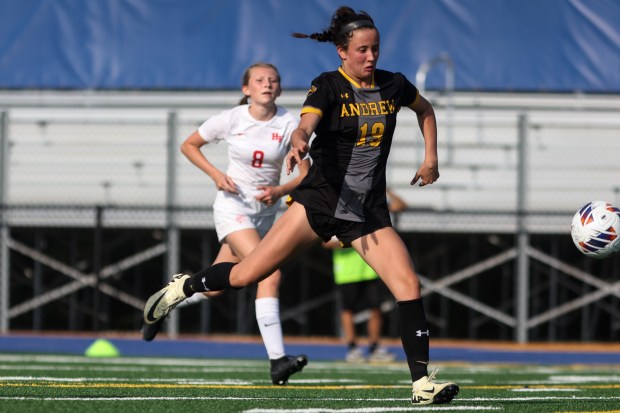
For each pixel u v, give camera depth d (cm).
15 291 6044
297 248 1855
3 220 5616
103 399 1950
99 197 5753
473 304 5591
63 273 6009
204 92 6225
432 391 1838
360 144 1802
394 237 1853
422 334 1853
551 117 5966
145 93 6250
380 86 1816
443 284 5647
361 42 1759
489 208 5659
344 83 1792
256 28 6475
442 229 5525
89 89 6294
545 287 6091
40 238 5888
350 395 2238
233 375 3030
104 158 5775
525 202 5591
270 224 2625
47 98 6294
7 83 6378
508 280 6022
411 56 6359
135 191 5744
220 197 2584
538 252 5584
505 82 6266
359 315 5778
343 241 1866
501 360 4566
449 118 5769
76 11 6681
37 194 5775
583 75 6306
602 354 4788
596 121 5988
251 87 2530
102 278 5669
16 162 5784
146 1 6688
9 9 6762
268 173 2564
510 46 6406
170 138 5653
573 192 5722
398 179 5666
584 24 6519
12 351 4628
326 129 1794
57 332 5878
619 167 5750
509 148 5681
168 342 4884
